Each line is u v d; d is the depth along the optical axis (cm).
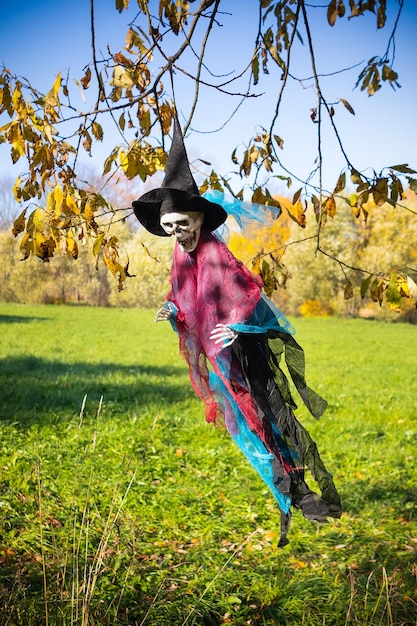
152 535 708
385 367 2142
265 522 764
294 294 4578
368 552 673
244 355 382
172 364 1967
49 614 483
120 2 411
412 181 404
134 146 420
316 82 448
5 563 591
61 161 405
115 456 946
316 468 391
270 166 470
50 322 3353
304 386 401
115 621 492
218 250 372
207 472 919
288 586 589
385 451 1051
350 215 4150
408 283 384
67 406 1241
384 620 518
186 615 529
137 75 428
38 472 473
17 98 383
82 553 600
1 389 1363
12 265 4925
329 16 481
